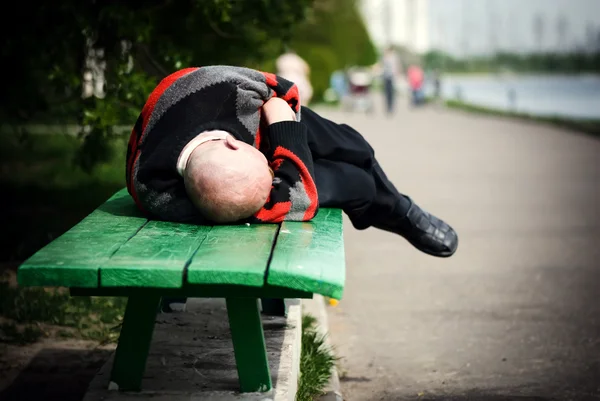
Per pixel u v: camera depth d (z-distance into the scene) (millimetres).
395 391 4633
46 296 5738
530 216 9648
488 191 11500
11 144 15617
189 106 3410
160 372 3553
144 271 2754
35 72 8242
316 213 3600
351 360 5117
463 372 4902
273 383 3449
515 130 22000
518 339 5461
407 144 18234
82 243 3096
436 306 6188
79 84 7207
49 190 9984
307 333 5020
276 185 3402
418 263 7492
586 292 6531
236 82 3471
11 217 8305
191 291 3004
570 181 12508
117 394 3264
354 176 3836
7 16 7207
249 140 3510
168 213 3438
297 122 3525
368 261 7590
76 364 4727
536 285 6730
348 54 43344
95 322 5367
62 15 7039
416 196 11039
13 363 4715
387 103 28547
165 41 7066
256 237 3184
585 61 75375
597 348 5293
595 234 8688
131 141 3654
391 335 5570
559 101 37250
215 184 3182
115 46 7113
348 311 6090
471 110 30250
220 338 4062
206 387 3383
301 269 2764
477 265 7375
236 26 7473
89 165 8539
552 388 4641
